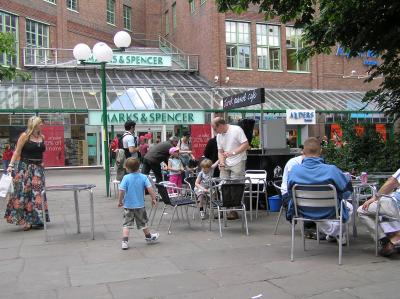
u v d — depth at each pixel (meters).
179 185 10.84
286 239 7.02
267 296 4.46
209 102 26.38
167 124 24.39
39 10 29.45
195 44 31.78
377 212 5.74
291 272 5.22
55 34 30.89
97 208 10.67
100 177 20.62
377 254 5.84
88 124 23.23
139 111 23.78
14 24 27.75
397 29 8.80
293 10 9.83
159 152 10.76
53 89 24.72
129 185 6.68
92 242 7.10
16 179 8.18
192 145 24.45
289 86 30.67
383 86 10.50
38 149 8.25
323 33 9.83
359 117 28.88
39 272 5.50
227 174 8.71
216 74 28.75
